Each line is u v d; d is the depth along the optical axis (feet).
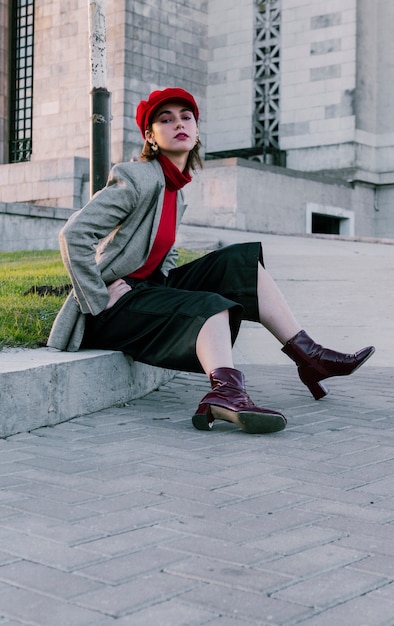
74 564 7.77
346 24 91.86
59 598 7.02
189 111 14.67
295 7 94.89
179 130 14.51
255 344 24.09
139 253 14.82
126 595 7.08
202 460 11.69
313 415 14.92
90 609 6.82
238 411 13.12
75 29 96.78
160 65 94.22
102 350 15.69
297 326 15.76
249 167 81.51
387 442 12.92
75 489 10.25
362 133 93.20
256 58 97.96
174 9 95.86
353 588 7.29
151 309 14.57
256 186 82.33
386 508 9.67
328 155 93.30
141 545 8.30
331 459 11.84
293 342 15.69
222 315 13.99
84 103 95.81
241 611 6.79
